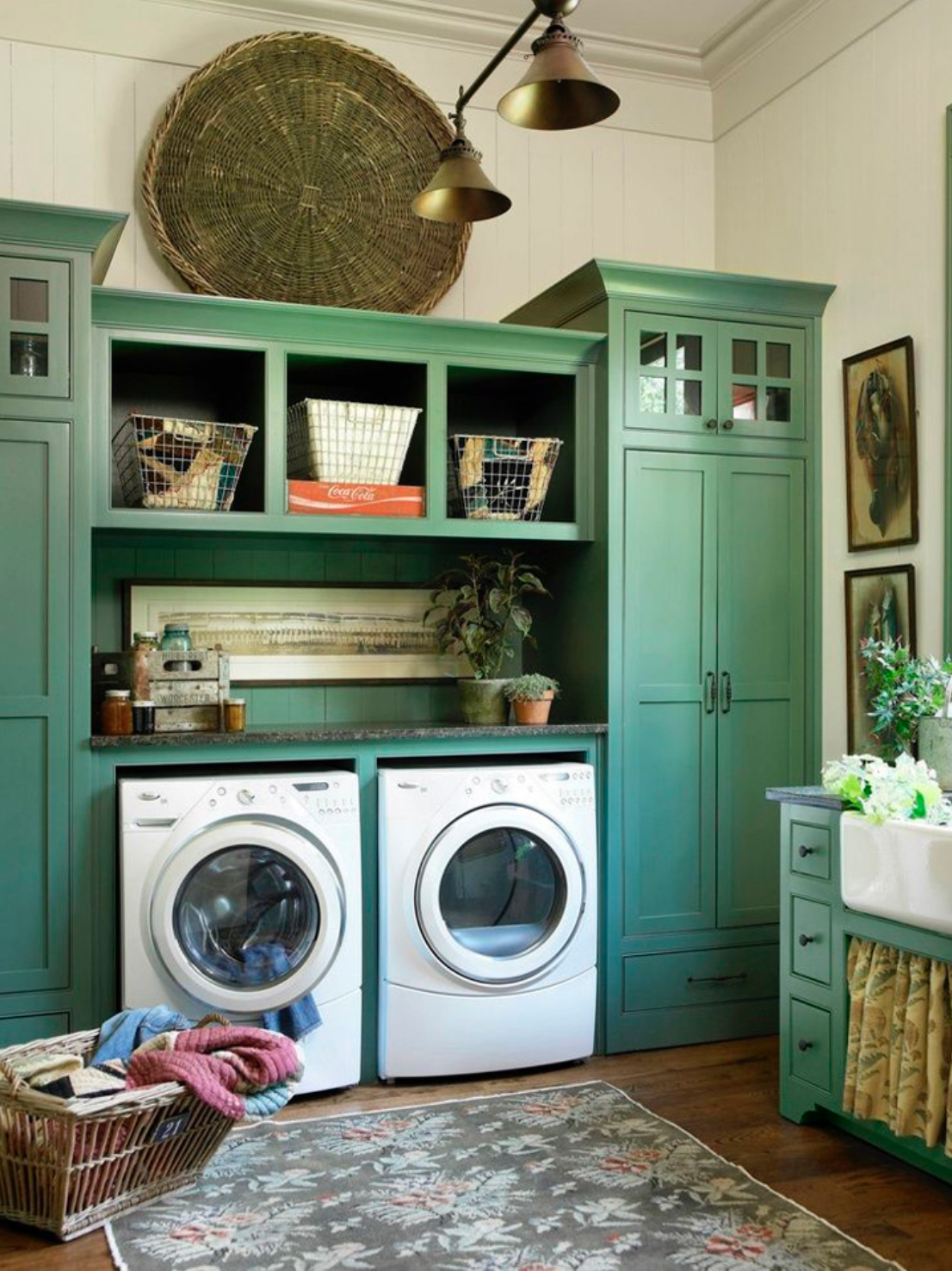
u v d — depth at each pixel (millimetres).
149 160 3771
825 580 3912
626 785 3680
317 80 3953
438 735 3453
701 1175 2711
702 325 3789
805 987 3027
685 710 3758
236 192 3893
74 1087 2541
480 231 4266
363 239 4043
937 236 3406
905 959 2670
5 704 3104
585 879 3490
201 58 3900
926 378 3438
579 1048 3482
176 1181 2643
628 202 4465
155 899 3025
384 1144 2891
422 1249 2379
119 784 3152
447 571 4082
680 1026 3723
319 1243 2406
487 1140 2918
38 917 3123
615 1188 2643
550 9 2547
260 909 3127
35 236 3113
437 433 3611
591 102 2654
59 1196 2400
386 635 4039
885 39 3619
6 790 3105
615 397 3686
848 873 2801
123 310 3277
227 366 3684
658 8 4094
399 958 3287
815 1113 3029
